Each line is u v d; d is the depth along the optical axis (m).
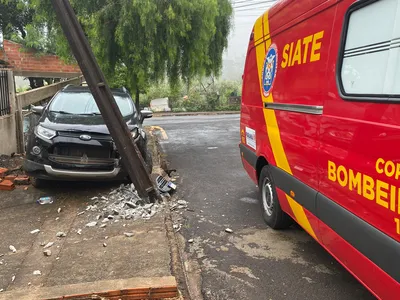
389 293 2.46
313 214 3.62
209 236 4.88
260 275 3.91
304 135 3.72
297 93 3.89
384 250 2.46
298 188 3.91
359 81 2.80
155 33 9.97
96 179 6.09
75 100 7.48
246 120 5.95
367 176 2.64
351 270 2.99
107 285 3.36
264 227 5.14
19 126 9.80
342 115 3.00
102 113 5.29
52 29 11.55
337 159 3.07
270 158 4.79
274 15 4.71
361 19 2.83
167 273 3.66
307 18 3.74
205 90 29.73
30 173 6.12
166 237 4.50
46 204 5.79
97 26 10.02
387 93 2.47
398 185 2.30
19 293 3.27
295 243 4.64
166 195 6.37
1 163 8.06
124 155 5.42
